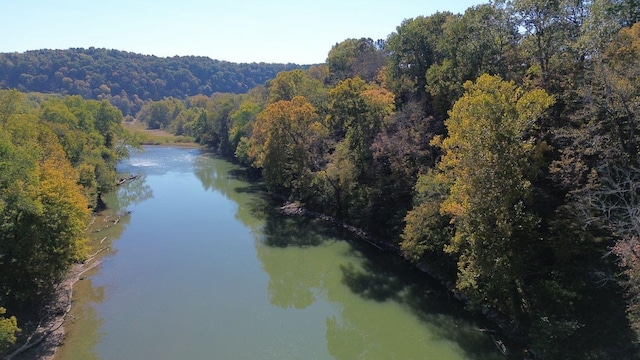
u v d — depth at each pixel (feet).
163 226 172.24
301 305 113.91
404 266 132.67
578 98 92.38
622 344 75.25
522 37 124.16
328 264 138.00
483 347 89.81
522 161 86.12
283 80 249.34
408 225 116.06
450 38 150.10
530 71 113.80
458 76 135.95
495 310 99.45
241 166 305.94
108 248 147.54
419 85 176.76
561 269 88.38
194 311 107.86
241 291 119.34
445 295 112.57
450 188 102.12
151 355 89.25
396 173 141.79
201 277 126.82
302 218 184.24
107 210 192.44
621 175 80.28
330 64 296.51
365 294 117.80
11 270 90.68
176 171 287.07
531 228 84.84
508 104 85.40
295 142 180.14
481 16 131.03
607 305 81.25
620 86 78.95
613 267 84.38
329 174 171.32
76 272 126.41
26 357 85.05
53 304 105.81
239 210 195.93
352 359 91.35
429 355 90.94
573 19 111.04
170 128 526.98
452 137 94.68
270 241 156.97
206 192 229.45
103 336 95.14
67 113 204.13
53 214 95.86
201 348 92.73
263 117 195.21
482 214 85.92
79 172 169.89
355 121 156.25
